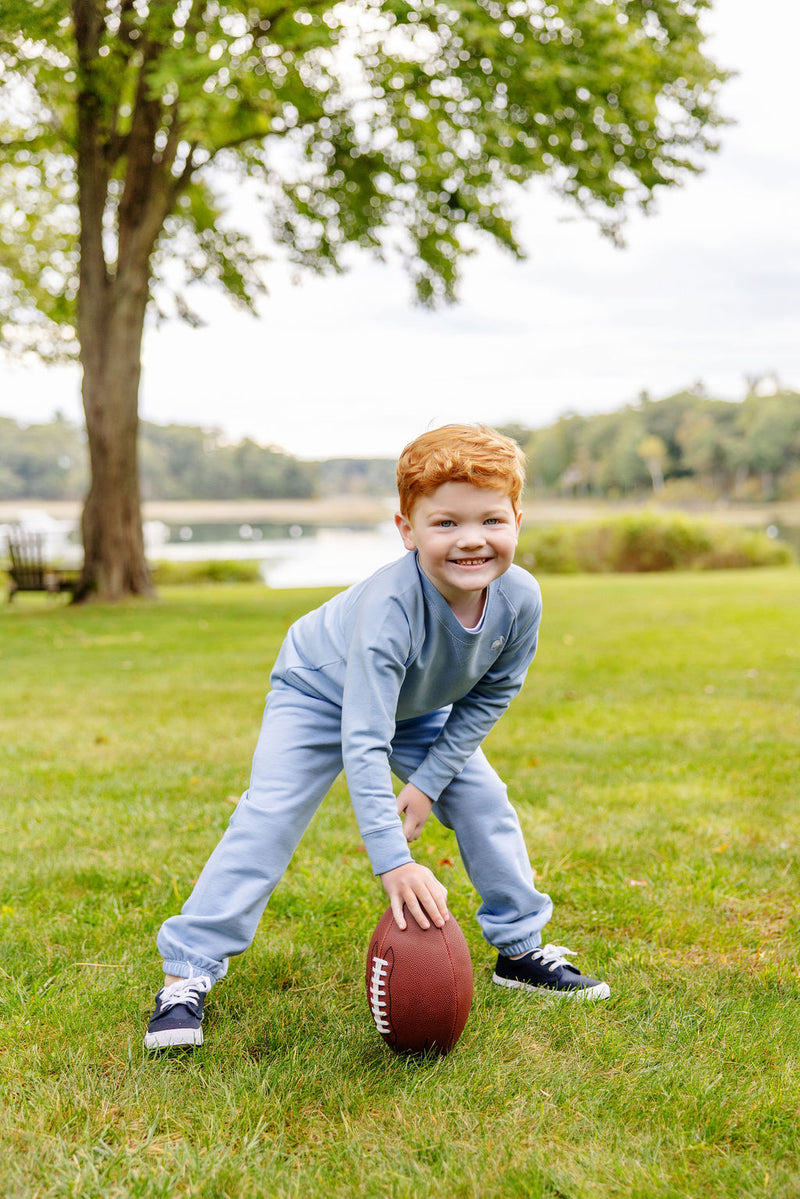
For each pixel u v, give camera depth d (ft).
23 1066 6.62
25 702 21.53
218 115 36.78
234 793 13.88
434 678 7.01
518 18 34.86
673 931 9.00
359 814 6.58
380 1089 6.35
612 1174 5.43
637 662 27.02
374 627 6.60
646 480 381.19
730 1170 5.49
